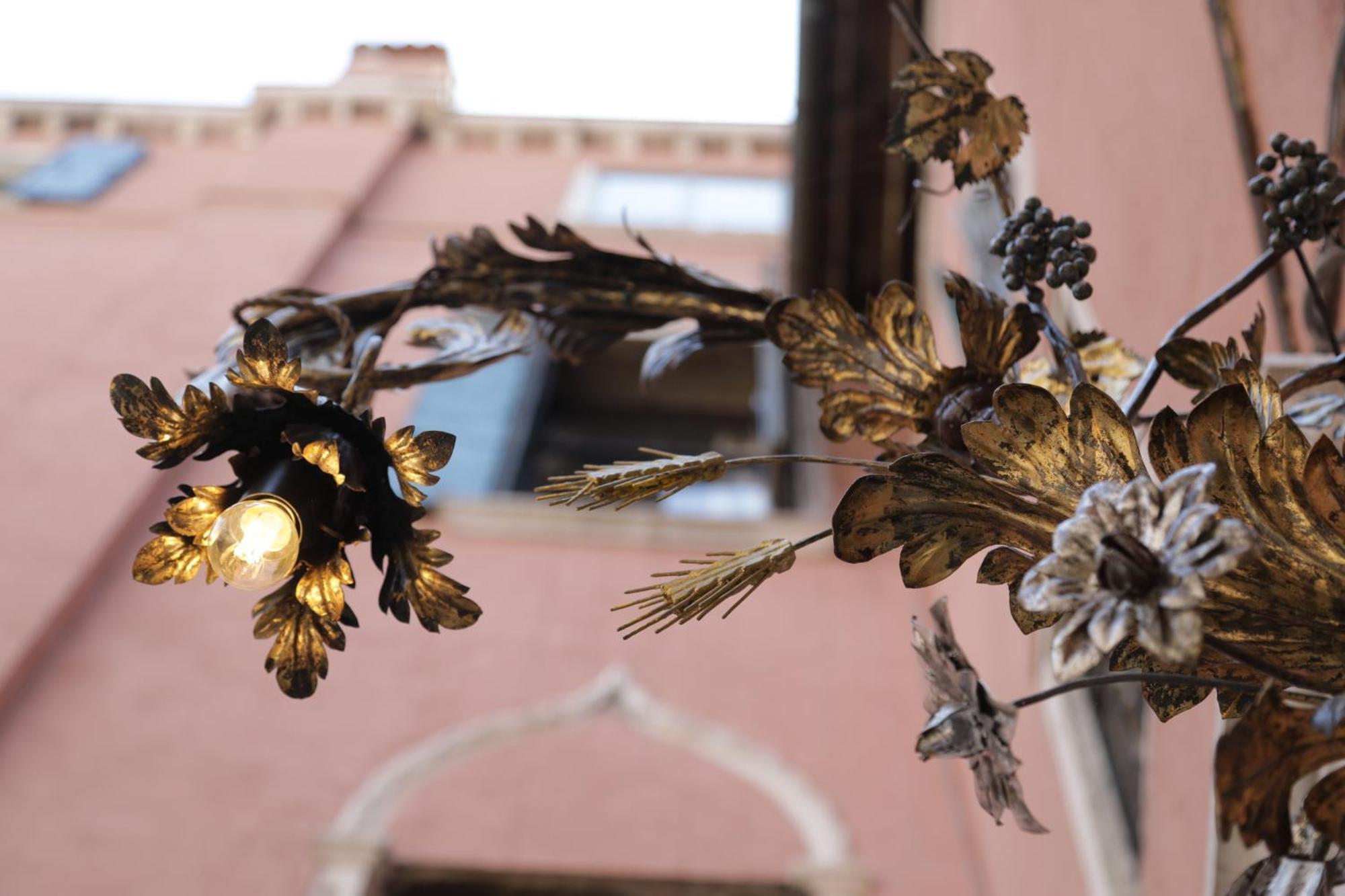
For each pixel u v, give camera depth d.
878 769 5.30
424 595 0.99
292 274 8.26
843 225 6.71
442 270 1.43
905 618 6.11
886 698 5.68
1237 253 2.13
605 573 6.32
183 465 6.54
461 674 5.61
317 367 1.35
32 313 7.71
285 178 9.59
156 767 5.03
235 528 0.95
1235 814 0.70
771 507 7.30
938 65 1.29
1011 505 0.91
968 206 4.46
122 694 5.35
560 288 1.43
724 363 8.73
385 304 1.42
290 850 4.73
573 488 0.98
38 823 4.74
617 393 8.56
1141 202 2.73
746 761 5.26
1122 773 3.48
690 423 8.44
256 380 0.94
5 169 10.38
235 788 4.97
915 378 1.17
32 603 5.61
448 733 5.29
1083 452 0.88
